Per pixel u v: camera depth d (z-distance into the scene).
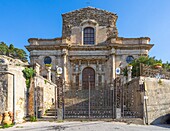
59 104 16.47
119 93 17.84
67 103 20.36
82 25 35.69
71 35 35.53
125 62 33.00
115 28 35.38
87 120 15.30
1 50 45.41
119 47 33.28
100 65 33.59
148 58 27.70
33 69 16.84
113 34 35.06
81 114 16.77
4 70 14.03
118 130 11.99
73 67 33.72
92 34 35.88
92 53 34.03
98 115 16.50
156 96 16.55
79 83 33.22
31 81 16.50
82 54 34.00
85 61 33.75
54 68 32.91
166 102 17.12
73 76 33.50
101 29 35.47
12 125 13.55
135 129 12.47
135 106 16.92
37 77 16.91
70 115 16.67
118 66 32.88
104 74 33.31
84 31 36.00
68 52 34.06
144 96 15.71
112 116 16.02
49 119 15.55
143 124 15.12
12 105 14.10
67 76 33.22
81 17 35.94
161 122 16.25
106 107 18.14
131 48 33.25
